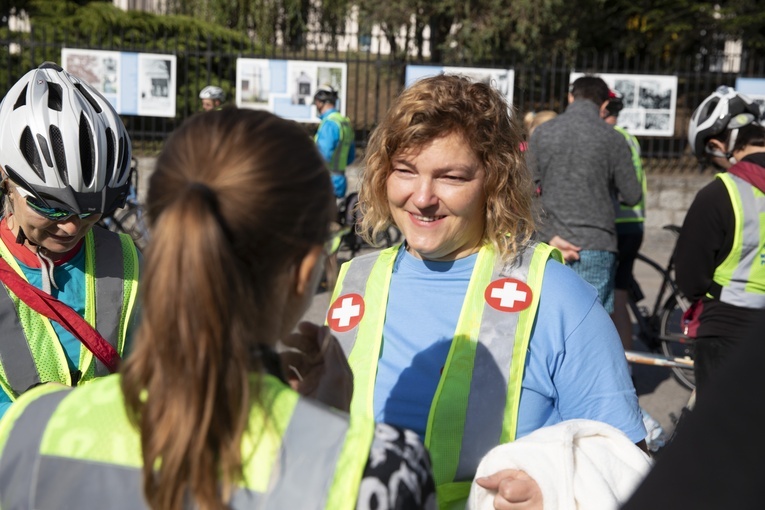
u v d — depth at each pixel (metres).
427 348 1.95
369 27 14.01
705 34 15.05
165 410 1.07
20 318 2.06
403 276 2.04
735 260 3.35
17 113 2.05
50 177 2.01
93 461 1.14
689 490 0.85
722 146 3.56
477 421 1.85
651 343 5.99
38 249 2.13
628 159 5.09
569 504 1.59
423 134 1.90
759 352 0.87
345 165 9.01
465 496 1.83
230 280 1.09
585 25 15.51
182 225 1.08
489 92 1.98
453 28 15.34
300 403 1.16
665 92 11.20
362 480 1.10
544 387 1.89
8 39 10.74
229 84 12.20
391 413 1.93
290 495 1.09
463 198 1.92
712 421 0.87
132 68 10.83
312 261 1.20
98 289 2.17
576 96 5.18
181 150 1.17
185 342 1.07
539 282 1.92
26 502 1.17
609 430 1.71
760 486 0.82
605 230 5.01
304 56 11.12
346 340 2.03
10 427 1.21
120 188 2.19
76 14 14.03
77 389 1.24
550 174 5.04
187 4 16.00
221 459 1.08
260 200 1.12
